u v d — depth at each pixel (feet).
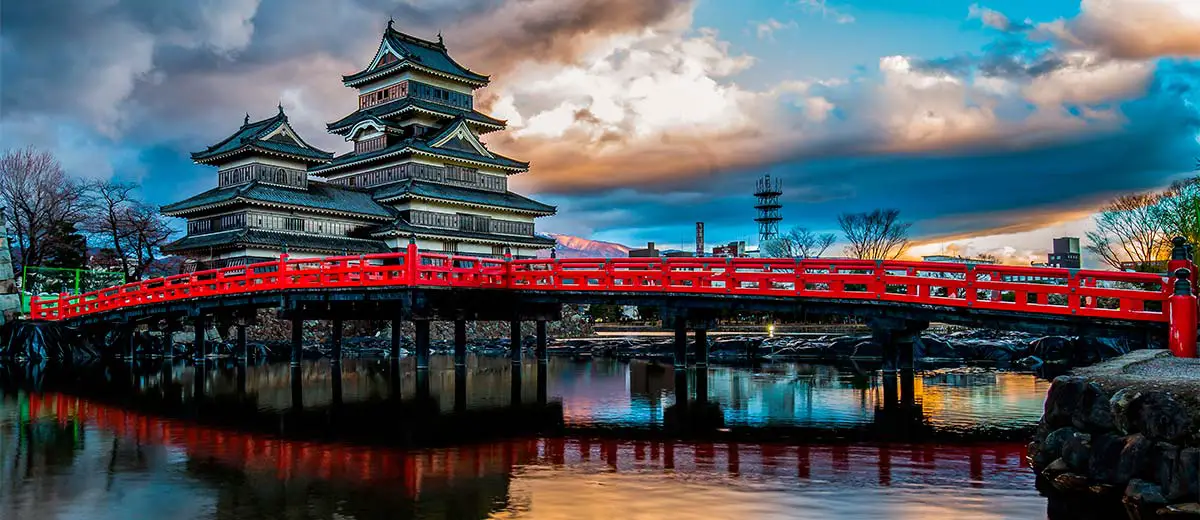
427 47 318.04
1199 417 47.16
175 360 187.01
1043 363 157.58
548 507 54.60
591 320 335.26
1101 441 53.57
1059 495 55.06
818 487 58.65
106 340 190.49
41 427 89.25
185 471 66.54
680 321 135.85
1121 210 236.84
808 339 190.60
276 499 57.77
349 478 63.41
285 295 142.92
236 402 110.42
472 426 88.43
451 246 281.54
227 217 246.68
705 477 62.34
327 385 131.75
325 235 257.14
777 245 426.51
